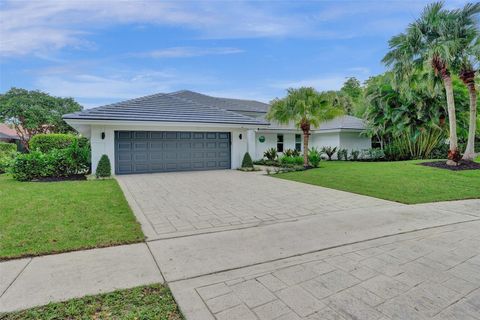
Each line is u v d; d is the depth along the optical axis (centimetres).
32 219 533
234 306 268
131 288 300
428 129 1745
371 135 1967
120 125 1251
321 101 1413
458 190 866
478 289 299
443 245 430
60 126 3019
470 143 1280
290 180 1104
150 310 262
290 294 289
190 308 265
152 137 1326
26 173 1077
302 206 693
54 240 433
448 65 1175
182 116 1357
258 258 382
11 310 258
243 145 1513
